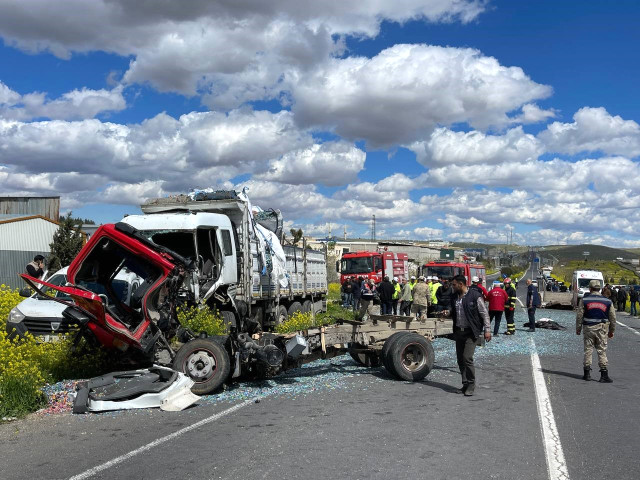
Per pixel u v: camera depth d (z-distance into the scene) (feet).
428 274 127.13
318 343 34.17
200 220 42.86
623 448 19.80
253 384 32.37
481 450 19.52
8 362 29.86
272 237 58.44
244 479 16.66
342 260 126.21
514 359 42.93
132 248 29.45
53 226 100.12
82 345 32.63
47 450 19.79
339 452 19.27
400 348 33.14
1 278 89.61
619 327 78.48
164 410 25.63
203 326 36.42
